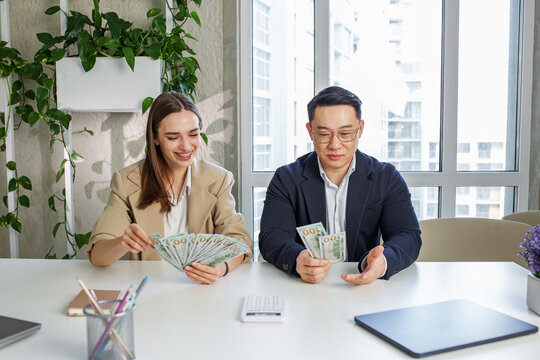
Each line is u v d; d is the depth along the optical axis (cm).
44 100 251
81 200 287
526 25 271
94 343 87
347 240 174
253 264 160
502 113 282
